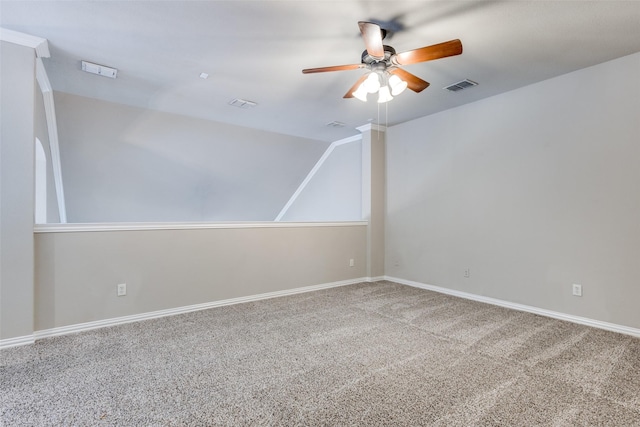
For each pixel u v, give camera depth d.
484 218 3.96
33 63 2.65
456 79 3.36
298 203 7.09
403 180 4.98
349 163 5.89
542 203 3.44
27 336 2.66
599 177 3.04
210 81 3.44
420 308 3.71
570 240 3.23
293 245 4.41
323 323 3.21
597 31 2.46
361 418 1.74
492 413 1.78
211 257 3.74
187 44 2.69
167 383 2.09
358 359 2.43
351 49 2.76
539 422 1.70
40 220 3.71
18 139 2.60
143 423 1.70
